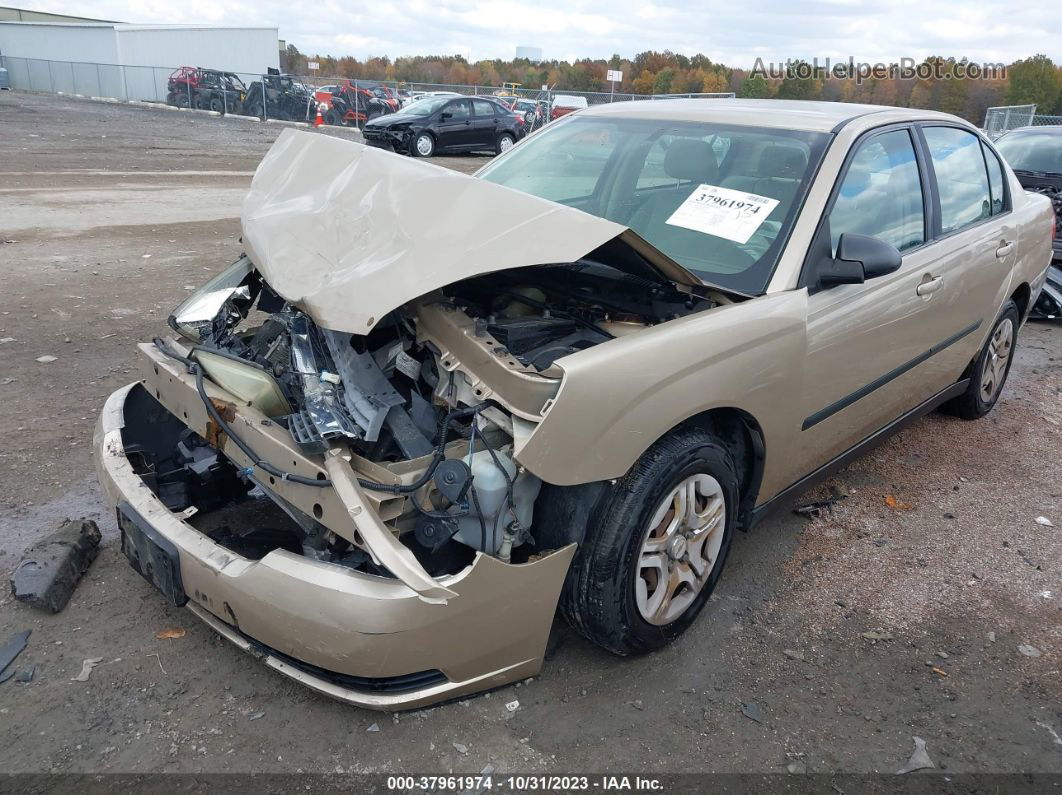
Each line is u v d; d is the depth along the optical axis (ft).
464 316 8.31
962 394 16.37
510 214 8.34
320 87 105.29
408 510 7.72
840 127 11.36
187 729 7.88
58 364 16.80
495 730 8.09
